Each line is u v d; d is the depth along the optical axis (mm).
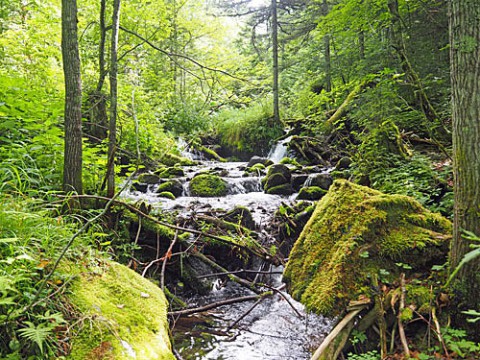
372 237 3000
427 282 2750
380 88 6891
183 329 3721
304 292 3043
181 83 13953
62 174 4133
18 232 2125
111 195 4391
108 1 8656
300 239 3484
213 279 4797
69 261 2229
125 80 10289
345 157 7871
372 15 7027
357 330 2711
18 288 1778
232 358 3205
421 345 2504
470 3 2414
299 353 3268
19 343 1581
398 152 5883
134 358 1792
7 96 4609
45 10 7820
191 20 14172
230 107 15500
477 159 2441
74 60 3820
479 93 2412
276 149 11742
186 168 9969
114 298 2154
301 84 14898
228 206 6500
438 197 4605
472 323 2455
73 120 3836
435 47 7422
